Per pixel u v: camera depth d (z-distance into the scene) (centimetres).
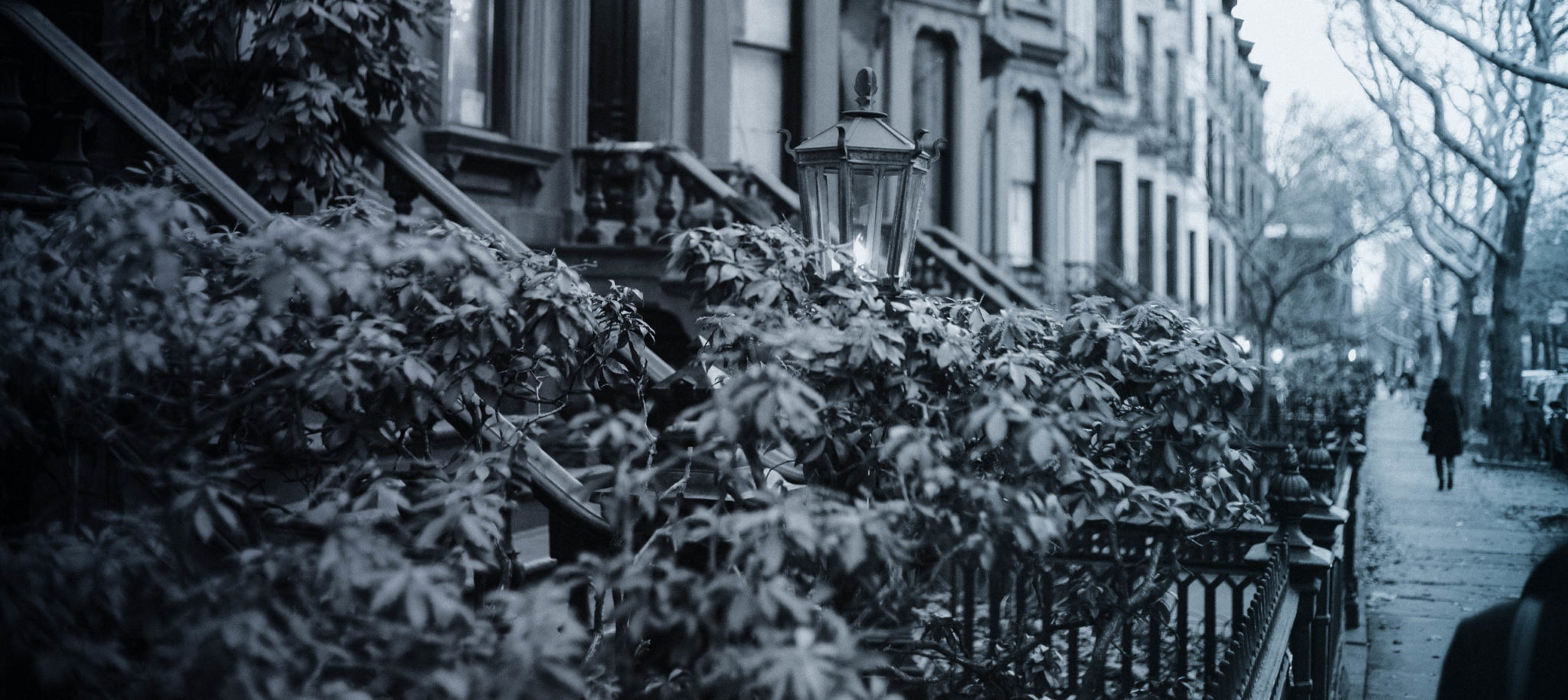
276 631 262
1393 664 903
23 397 326
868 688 372
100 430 329
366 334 346
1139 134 2673
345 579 259
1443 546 1516
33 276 327
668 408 441
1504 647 348
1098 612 471
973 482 314
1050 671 520
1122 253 2617
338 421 385
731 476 355
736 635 273
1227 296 4125
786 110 1420
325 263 324
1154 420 455
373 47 726
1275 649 507
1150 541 608
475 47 1040
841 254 434
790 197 1188
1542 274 4406
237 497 309
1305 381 3469
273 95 708
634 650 374
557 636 251
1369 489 2214
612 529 396
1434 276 5400
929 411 388
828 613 263
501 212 1049
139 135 541
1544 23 2453
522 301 410
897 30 1597
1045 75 2041
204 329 329
